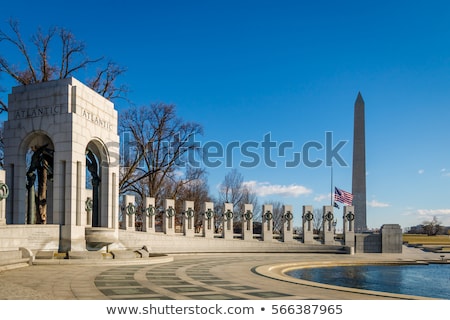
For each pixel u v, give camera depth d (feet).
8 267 76.18
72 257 89.04
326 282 82.48
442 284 82.38
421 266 120.88
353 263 118.21
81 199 99.35
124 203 134.00
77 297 49.67
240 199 265.13
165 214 139.13
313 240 160.15
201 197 246.27
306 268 105.29
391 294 55.21
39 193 122.52
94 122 106.63
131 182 171.22
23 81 143.13
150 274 74.28
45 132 99.60
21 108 102.63
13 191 101.60
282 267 99.14
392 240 164.96
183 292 54.49
